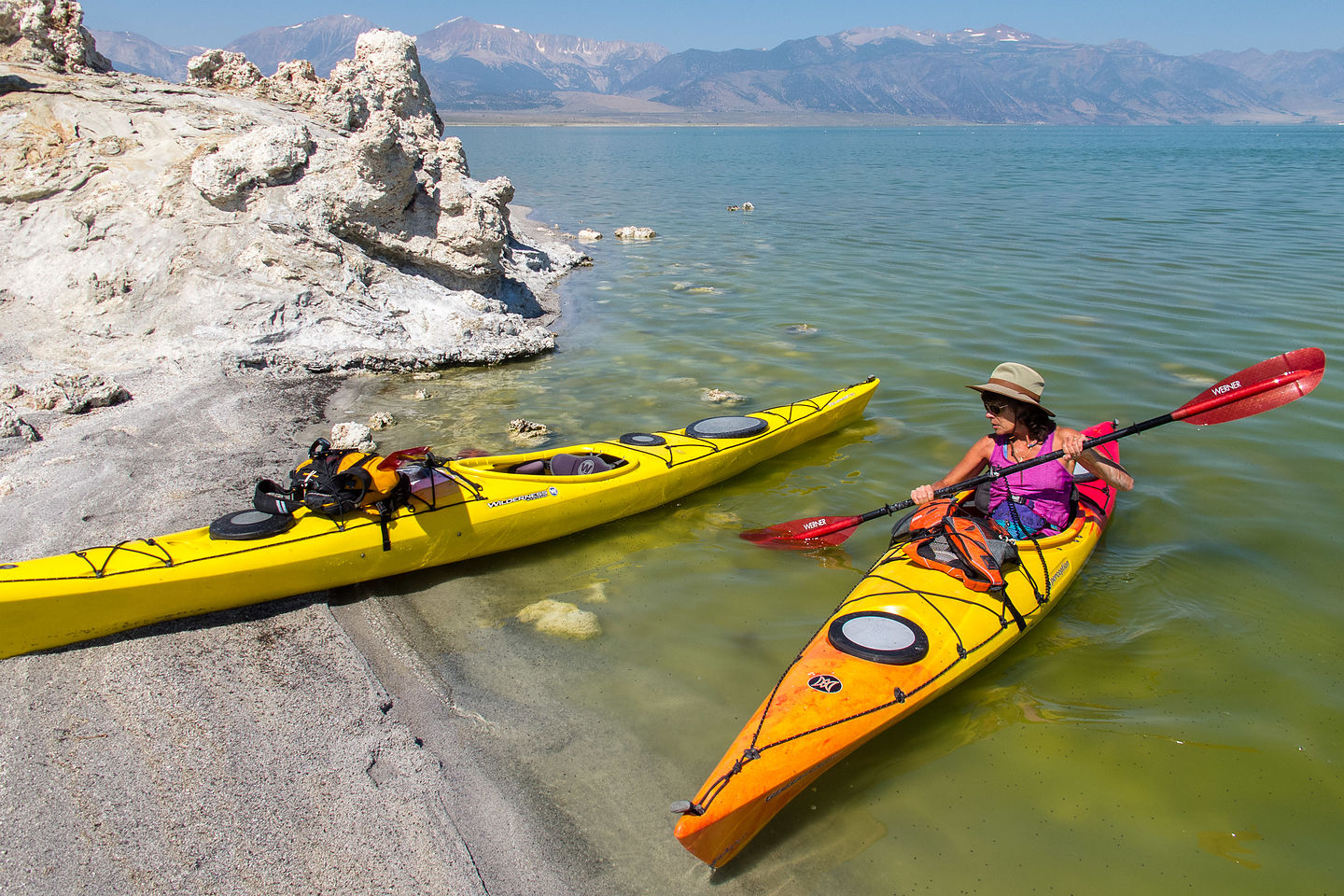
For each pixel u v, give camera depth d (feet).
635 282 46.26
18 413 23.35
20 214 31.07
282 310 29.96
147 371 27.12
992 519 16.97
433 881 10.23
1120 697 13.70
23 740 12.21
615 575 17.69
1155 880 10.38
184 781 11.55
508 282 39.06
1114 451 19.20
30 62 37.24
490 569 17.90
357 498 16.37
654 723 13.15
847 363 30.68
